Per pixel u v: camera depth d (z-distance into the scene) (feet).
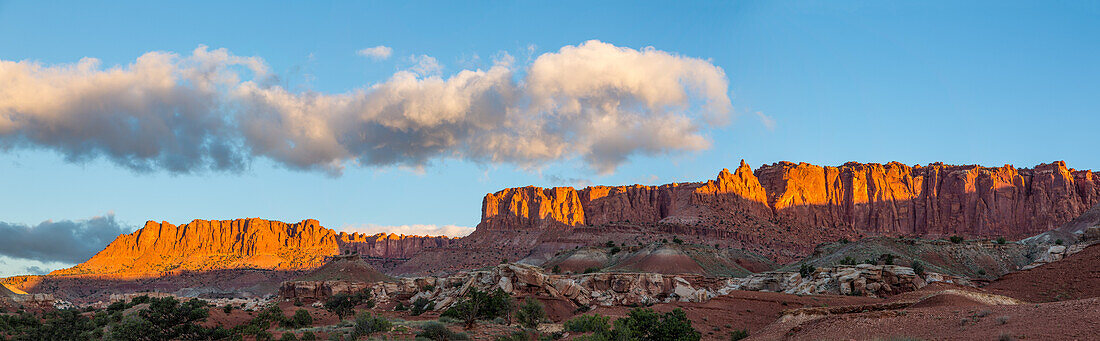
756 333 265.13
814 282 488.44
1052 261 449.06
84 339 342.85
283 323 436.76
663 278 535.19
